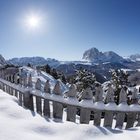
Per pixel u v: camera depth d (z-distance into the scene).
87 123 4.92
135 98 4.90
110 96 4.87
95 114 4.86
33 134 4.14
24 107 6.27
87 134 4.18
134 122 5.09
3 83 8.95
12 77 7.95
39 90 5.86
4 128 4.08
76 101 5.05
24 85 6.59
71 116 5.14
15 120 4.77
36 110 5.93
